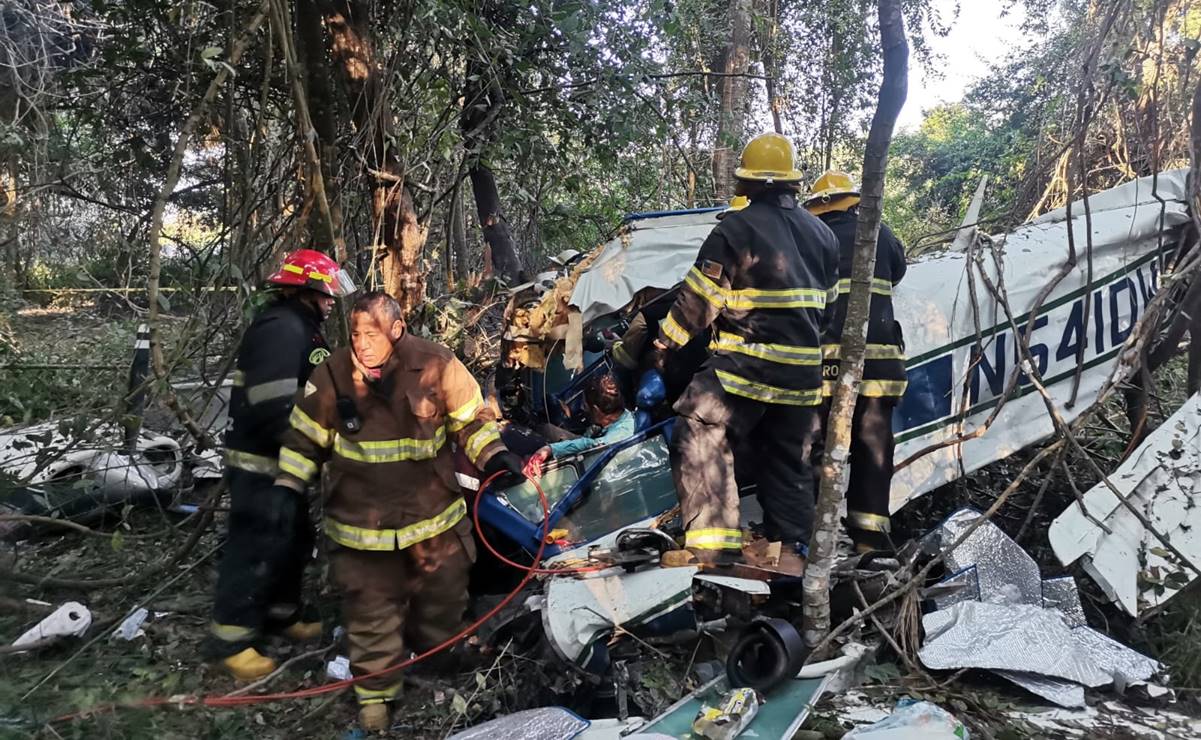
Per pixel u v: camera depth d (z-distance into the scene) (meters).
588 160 7.60
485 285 6.70
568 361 4.38
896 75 2.66
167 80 5.44
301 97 3.79
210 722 2.84
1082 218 4.70
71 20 5.77
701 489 3.29
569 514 3.59
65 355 7.43
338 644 3.41
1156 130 4.48
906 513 4.68
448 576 3.09
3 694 2.77
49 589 3.88
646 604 2.95
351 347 2.92
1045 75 8.60
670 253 4.73
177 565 4.10
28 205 5.42
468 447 3.05
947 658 3.09
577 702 2.85
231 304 4.60
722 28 10.04
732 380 3.32
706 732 2.51
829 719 2.79
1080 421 3.91
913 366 4.37
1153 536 3.62
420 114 6.19
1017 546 3.65
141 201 5.97
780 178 3.44
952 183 19.41
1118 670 3.10
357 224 5.66
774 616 3.30
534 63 6.54
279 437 3.23
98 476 4.41
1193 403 3.88
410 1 5.00
